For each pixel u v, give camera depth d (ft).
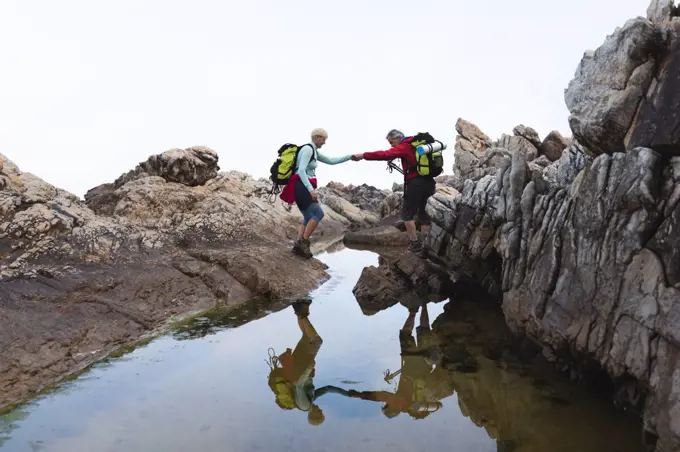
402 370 14.64
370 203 86.33
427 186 26.00
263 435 10.72
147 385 13.19
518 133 53.67
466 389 13.37
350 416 11.71
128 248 23.21
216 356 15.46
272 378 13.78
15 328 14.73
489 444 10.49
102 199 31.96
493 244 19.22
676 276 9.79
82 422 11.16
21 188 25.48
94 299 18.02
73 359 14.56
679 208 10.00
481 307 21.67
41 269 18.71
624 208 11.25
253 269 23.45
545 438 10.72
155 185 31.63
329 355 15.79
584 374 13.34
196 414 11.61
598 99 13.21
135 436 10.57
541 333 13.94
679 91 10.82
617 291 11.16
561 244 13.58
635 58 12.33
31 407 11.87
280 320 19.40
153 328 17.95
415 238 26.37
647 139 11.44
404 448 10.32
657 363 9.78
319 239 49.29
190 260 23.94
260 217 33.99
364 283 23.81
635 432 10.87
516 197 17.20
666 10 13.60
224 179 38.68
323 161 27.63
